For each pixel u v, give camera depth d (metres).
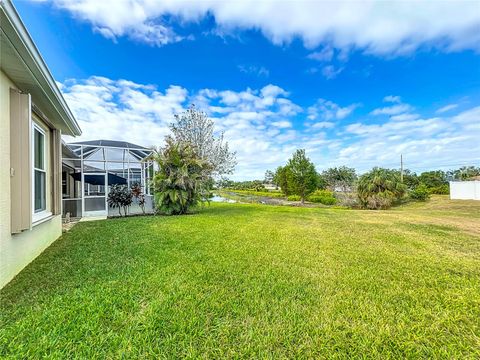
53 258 4.22
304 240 5.64
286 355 1.93
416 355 1.94
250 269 3.72
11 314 2.41
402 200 21.05
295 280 3.32
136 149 12.02
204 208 13.61
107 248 4.86
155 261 4.04
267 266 3.86
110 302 2.64
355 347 2.03
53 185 5.68
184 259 4.16
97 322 2.28
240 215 10.24
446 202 20.41
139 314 2.43
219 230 6.73
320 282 3.27
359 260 4.23
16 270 3.51
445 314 2.52
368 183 20.03
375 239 5.86
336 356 1.92
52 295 2.82
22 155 3.58
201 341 2.06
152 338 2.07
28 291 2.93
